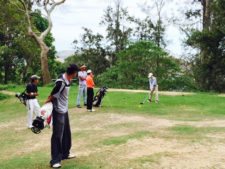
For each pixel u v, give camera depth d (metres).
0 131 15.74
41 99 27.23
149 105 22.28
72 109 20.23
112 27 58.25
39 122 9.29
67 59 64.12
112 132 13.89
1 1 50.66
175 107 21.67
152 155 10.33
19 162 10.33
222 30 38.97
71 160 10.05
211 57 40.69
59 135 9.41
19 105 24.91
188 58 46.22
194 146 11.34
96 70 58.34
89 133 13.89
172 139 12.30
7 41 60.72
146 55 43.62
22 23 54.31
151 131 13.73
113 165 9.49
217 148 11.09
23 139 13.78
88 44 58.19
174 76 43.38
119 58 45.88
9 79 64.94
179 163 9.60
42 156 10.95
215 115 18.56
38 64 65.25
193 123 15.72
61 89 9.25
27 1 47.47
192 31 44.19
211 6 41.22
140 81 42.88
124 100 24.81
